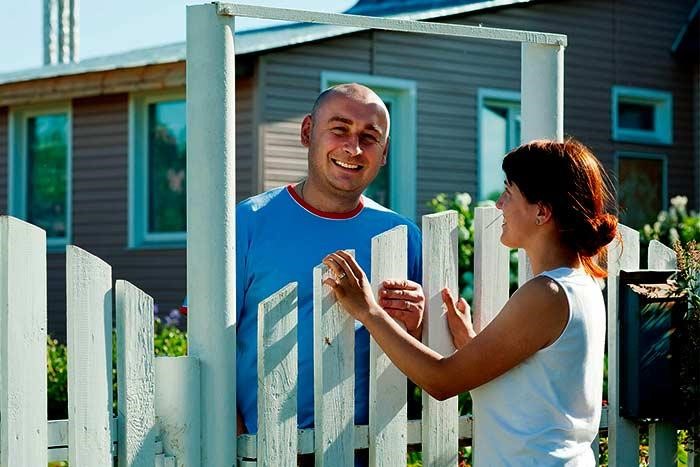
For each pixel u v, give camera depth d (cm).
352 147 333
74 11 1897
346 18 317
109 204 1353
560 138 361
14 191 1440
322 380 308
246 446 304
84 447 272
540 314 288
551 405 290
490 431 298
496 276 343
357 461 334
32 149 1438
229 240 303
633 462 361
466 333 329
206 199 300
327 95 340
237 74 1175
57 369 770
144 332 284
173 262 1292
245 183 1179
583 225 297
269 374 300
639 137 1490
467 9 1294
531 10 1380
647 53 1499
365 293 306
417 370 295
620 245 356
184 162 1295
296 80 1195
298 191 349
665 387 355
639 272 356
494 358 289
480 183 1348
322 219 343
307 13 309
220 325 300
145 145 1326
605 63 1455
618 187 1459
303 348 334
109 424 277
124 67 1219
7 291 260
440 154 1312
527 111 361
